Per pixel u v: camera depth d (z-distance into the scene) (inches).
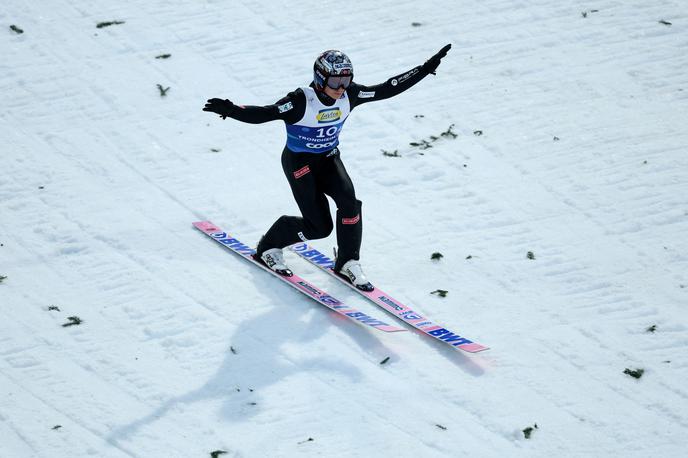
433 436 693.3
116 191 1002.7
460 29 1330.0
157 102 1170.0
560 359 773.3
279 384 741.9
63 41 1291.8
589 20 1343.5
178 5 1389.0
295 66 1240.2
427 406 723.4
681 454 676.1
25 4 1381.6
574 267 888.3
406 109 1167.0
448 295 854.5
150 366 757.9
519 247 919.7
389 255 912.9
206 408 715.4
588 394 735.7
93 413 708.0
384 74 1219.9
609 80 1209.4
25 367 754.2
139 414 708.0
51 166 1039.6
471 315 828.0
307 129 779.4
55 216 954.7
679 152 1061.8
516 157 1069.8
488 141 1099.9
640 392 737.0
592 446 685.9
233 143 1100.5
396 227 956.0
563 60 1256.2
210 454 670.5
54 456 667.4
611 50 1273.4
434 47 1288.1
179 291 848.9
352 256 848.3
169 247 913.5
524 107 1163.9
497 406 723.4
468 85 1210.6
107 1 1396.4
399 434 694.5
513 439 692.7
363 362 769.6
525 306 839.1
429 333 789.2
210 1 1398.9
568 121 1131.9
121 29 1322.6
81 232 930.7
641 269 882.8
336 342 792.9
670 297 843.4
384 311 831.7
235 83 1208.2
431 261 901.8
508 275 880.3
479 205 988.6
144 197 994.1
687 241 919.0
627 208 973.2
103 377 745.6
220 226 950.4
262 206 984.3
